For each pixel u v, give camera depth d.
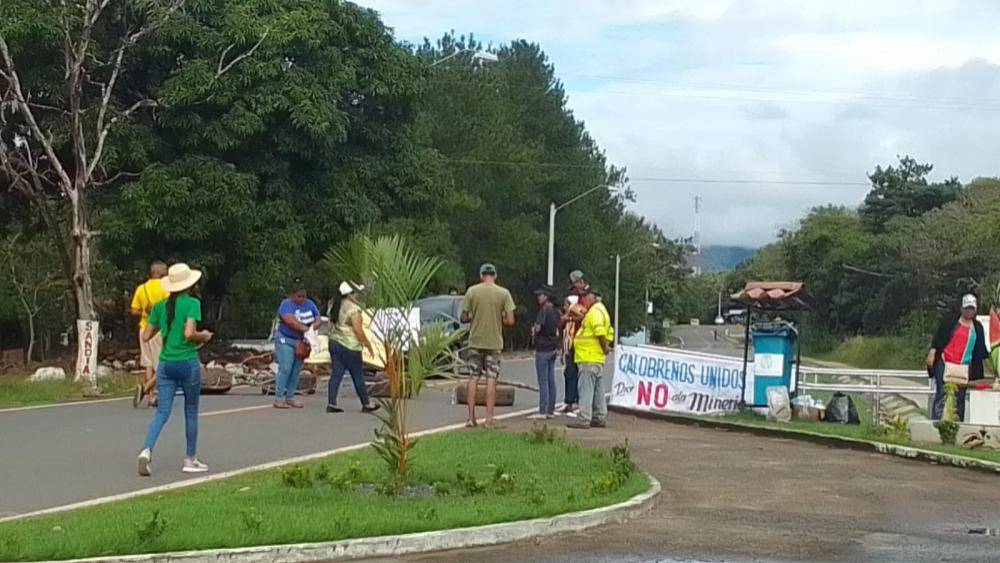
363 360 18.91
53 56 26.50
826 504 11.98
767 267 111.56
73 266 25.64
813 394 25.94
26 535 8.67
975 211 66.12
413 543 9.19
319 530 9.04
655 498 11.61
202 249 28.06
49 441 14.92
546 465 12.93
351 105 32.31
